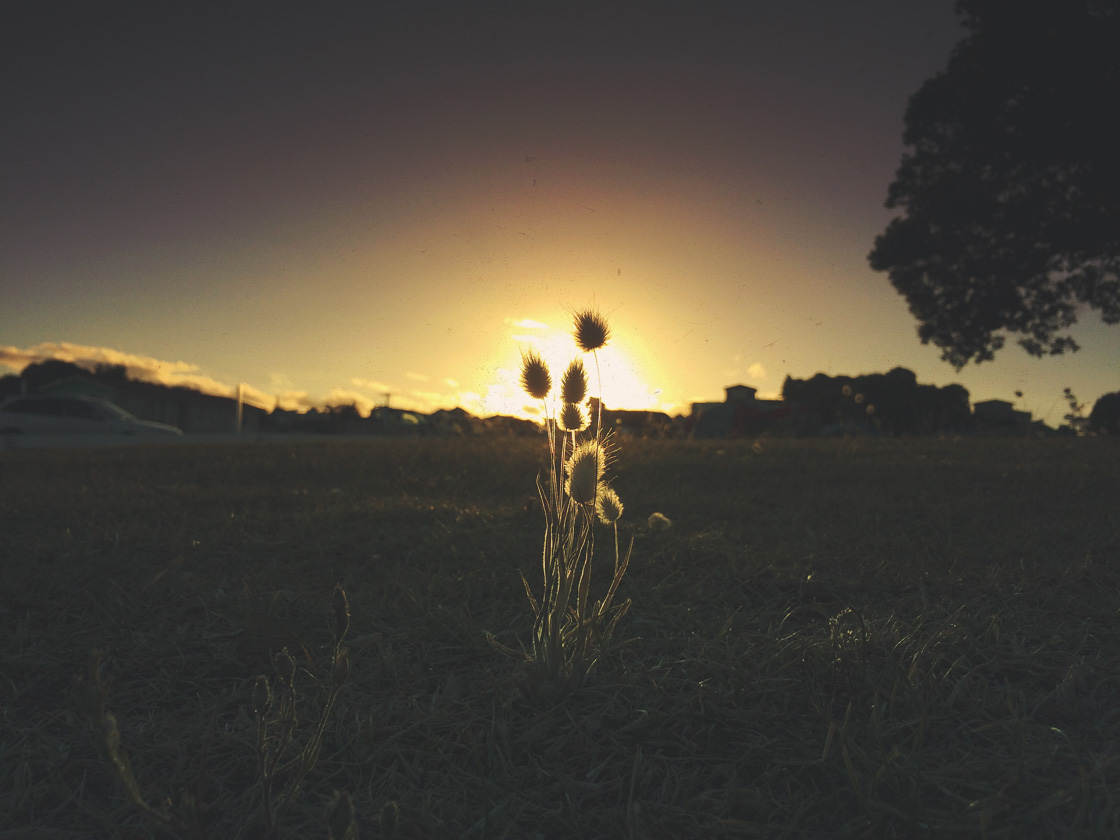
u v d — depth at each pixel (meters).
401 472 7.23
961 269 20.00
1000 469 6.93
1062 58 17.20
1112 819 1.37
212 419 35.72
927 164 20.39
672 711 1.80
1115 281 19.69
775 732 1.75
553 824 1.43
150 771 1.59
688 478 6.85
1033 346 20.75
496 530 4.10
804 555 3.44
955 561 3.23
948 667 2.10
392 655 2.18
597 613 1.96
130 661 2.16
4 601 2.74
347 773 1.59
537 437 11.08
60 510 4.86
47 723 1.84
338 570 3.30
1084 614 2.55
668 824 1.41
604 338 1.85
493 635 2.38
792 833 1.38
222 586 2.95
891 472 6.94
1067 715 1.82
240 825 1.40
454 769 1.59
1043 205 18.53
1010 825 1.38
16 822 1.45
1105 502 5.03
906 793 1.47
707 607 2.74
